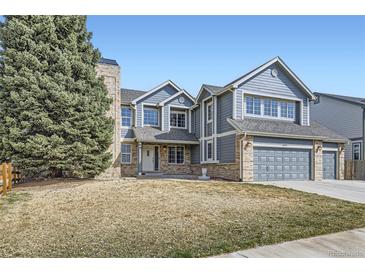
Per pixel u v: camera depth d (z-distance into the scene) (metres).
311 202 10.00
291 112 20.66
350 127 24.56
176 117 24.28
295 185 15.61
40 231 6.44
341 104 25.45
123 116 22.58
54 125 13.45
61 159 13.51
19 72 13.38
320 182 17.81
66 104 13.50
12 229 6.58
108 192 10.55
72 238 6.02
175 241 5.87
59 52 13.97
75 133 13.66
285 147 18.42
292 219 7.58
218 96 20.34
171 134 23.11
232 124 17.92
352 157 24.20
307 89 20.61
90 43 15.55
